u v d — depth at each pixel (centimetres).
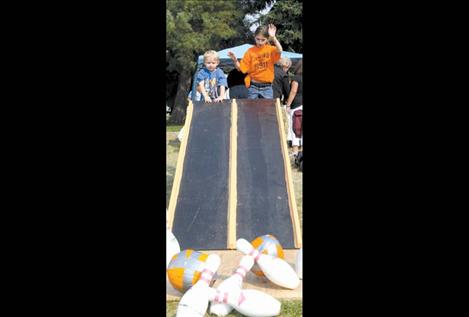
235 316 283
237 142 426
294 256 342
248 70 539
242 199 381
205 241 353
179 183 392
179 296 300
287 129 541
